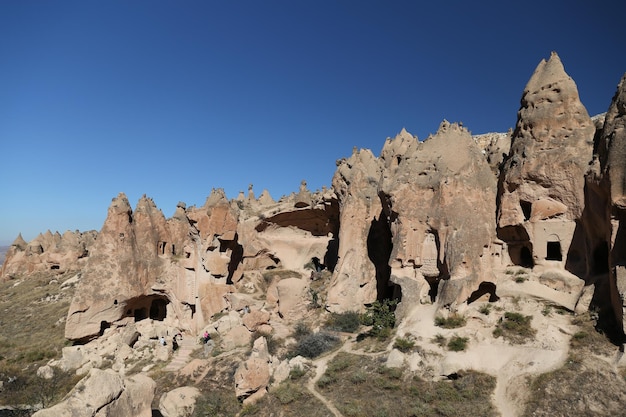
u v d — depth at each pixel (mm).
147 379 19578
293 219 59438
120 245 42562
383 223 40406
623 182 22406
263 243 58062
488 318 27078
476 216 29703
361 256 38969
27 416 27328
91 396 16562
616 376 20141
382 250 40062
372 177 42156
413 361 25281
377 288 38906
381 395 23453
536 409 20078
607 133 24516
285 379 27266
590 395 19734
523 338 24859
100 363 36031
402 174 33625
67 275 68375
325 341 31922
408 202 32344
